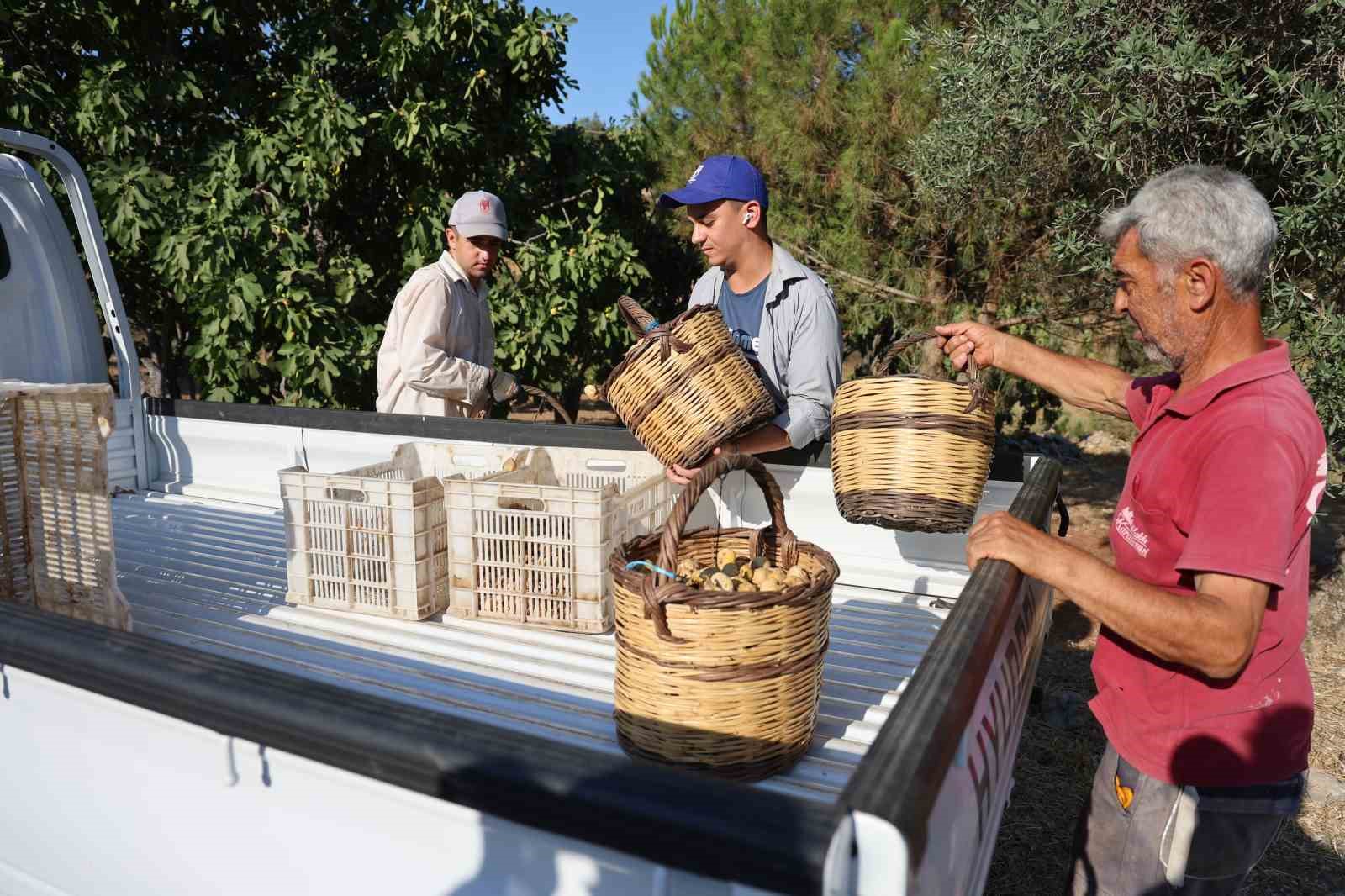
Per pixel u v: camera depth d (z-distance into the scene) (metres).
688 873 1.01
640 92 9.01
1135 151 5.12
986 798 1.42
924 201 6.77
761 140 7.57
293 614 2.63
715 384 2.29
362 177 9.03
